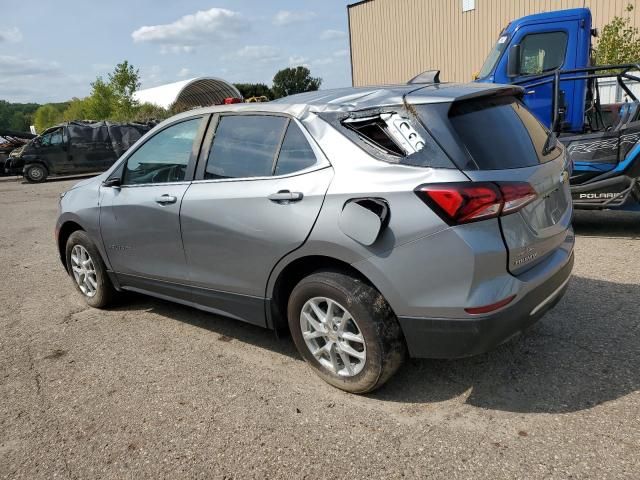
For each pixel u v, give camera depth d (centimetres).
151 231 408
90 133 1923
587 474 241
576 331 379
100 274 479
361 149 298
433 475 250
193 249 379
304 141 322
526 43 782
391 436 281
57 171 1900
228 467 268
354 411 306
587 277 484
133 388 350
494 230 266
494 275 268
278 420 303
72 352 411
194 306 404
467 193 260
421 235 270
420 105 287
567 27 755
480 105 304
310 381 343
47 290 573
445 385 325
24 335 450
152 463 275
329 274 310
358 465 261
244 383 347
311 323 326
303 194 310
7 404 341
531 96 782
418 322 283
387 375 303
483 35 2070
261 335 420
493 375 332
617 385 309
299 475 258
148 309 494
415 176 274
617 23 1255
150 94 4647
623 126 602
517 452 260
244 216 339
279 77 8350
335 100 327
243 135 359
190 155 389
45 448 294
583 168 614
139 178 432
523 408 296
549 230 303
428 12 2233
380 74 2494
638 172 592
